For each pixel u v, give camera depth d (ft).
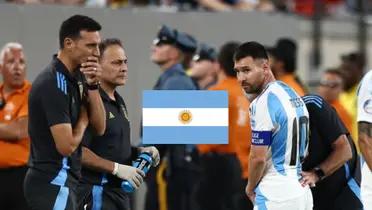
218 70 105.81
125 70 77.10
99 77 72.38
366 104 76.38
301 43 130.21
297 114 72.49
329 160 75.56
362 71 120.57
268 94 72.13
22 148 88.69
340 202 78.28
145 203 99.04
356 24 134.72
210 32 115.96
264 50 73.41
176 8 121.80
